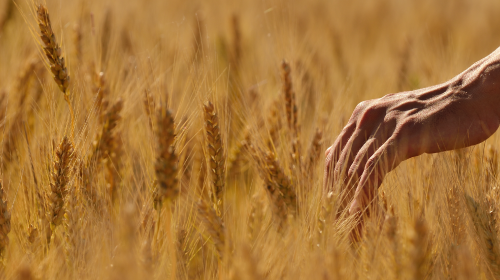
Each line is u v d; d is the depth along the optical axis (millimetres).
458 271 1690
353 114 2402
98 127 2434
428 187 2240
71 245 1895
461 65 3889
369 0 10938
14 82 3311
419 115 2191
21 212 2203
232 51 4859
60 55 2150
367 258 1826
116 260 1732
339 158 2307
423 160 2350
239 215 2281
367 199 2080
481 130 2170
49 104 2521
